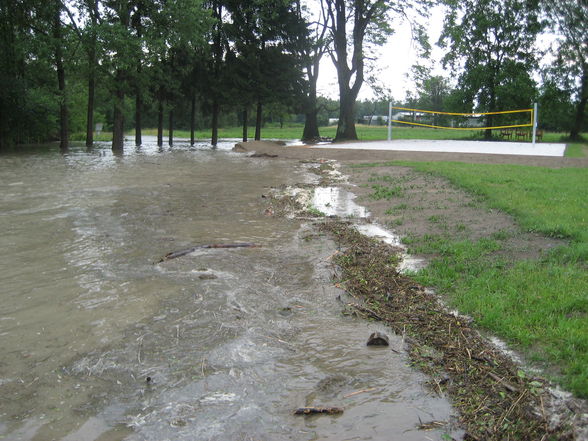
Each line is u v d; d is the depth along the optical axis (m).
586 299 4.62
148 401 3.28
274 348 4.07
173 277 5.65
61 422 3.05
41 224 8.25
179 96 33.28
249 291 5.29
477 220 8.09
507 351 4.01
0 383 3.47
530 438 3.00
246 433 2.97
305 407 3.25
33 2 23.34
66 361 3.77
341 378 3.63
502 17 35.34
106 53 23.20
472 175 12.65
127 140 42.41
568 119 42.56
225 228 8.18
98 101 32.66
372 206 10.05
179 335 4.21
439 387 3.54
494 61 36.28
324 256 6.61
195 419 3.10
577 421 3.10
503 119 36.16
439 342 4.20
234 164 19.41
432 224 8.14
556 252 6.14
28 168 17.03
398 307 4.97
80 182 13.43
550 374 3.63
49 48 23.72
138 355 3.87
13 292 5.13
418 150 22.61
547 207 8.42
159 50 24.64
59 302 4.88
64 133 27.38
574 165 17.22
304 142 34.81
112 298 4.99
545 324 4.31
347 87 32.94
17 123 29.09
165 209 9.73
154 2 25.23
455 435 3.02
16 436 2.92
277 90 33.22
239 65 32.91
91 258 6.35
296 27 32.91
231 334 4.26
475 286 5.27
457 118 45.03
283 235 7.75
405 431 3.04
